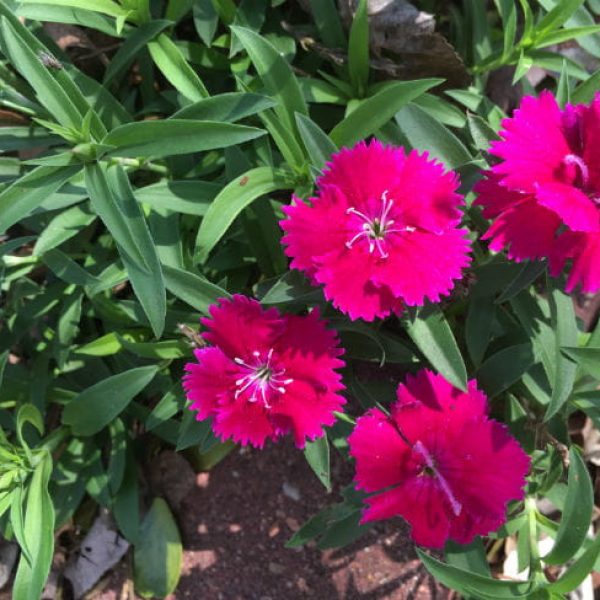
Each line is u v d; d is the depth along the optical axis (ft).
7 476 0.59
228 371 0.53
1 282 0.61
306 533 0.61
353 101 0.66
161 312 0.52
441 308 0.60
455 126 0.65
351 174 0.50
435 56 0.66
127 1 0.60
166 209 0.61
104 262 0.68
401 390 0.53
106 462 0.71
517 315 0.62
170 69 0.61
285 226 0.49
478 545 0.59
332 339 0.52
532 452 0.61
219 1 0.66
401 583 0.70
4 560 0.72
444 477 0.53
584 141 0.48
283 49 0.68
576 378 0.59
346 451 0.63
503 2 0.64
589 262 0.46
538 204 0.48
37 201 0.52
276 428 0.53
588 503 0.51
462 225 0.59
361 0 0.60
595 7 0.69
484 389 0.59
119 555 0.71
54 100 0.52
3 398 0.68
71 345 0.66
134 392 0.60
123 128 0.52
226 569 0.71
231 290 0.67
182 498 0.72
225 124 0.52
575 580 0.51
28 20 0.67
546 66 0.65
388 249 0.49
